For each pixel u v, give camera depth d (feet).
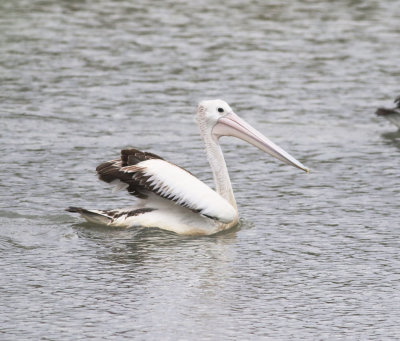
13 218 45.06
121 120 66.03
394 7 106.83
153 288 36.65
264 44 89.66
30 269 38.55
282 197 50.19
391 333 32.86
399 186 52.42
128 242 42.14
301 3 108.58
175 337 32.04
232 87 75.20
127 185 43.42
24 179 51.96
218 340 31.89
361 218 46.57
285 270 39.22
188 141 61.57
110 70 79.25
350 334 32.73
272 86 75.97
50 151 58.08
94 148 59.06
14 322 33.17
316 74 79.71
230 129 45.42
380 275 38.78
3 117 65.72
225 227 44.21
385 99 73.20
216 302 35.40
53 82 75.20
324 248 42.11
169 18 99.71
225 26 96.63
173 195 42.27
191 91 73.77
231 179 53.62
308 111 69.77
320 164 57.21
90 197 49.03
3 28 92.63
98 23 96.37
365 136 64.39
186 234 43.37
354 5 107.86
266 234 44.06
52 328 32.71
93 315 33.91
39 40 88.48
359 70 81.15
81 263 39.34
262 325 33.30
